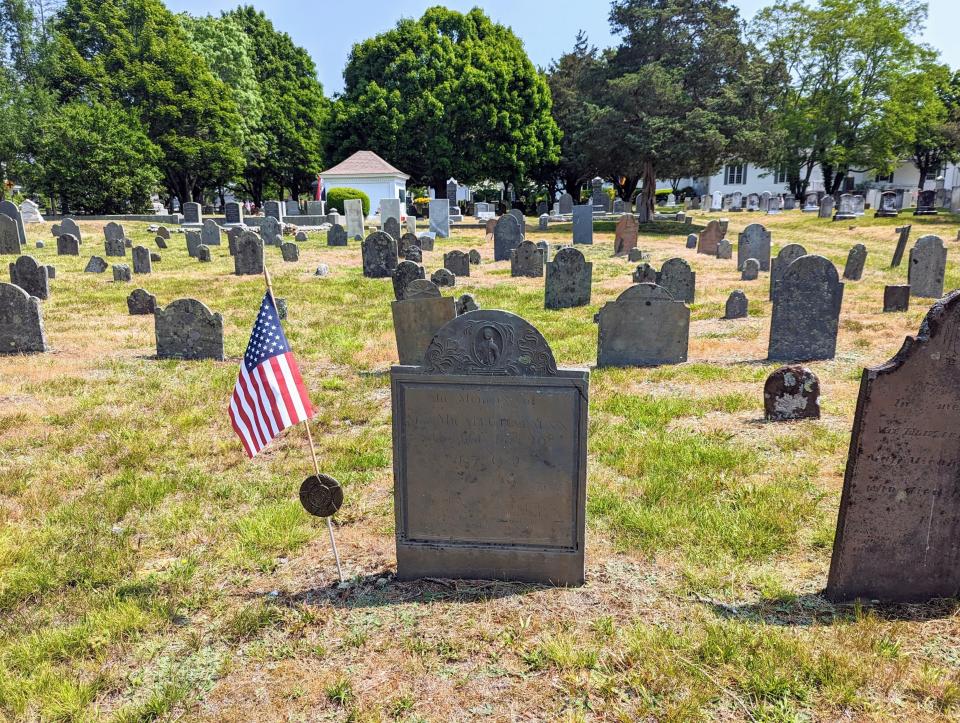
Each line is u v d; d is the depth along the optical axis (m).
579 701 3.35
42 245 27.50
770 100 40.91
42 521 5.49
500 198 73.75
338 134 52.12
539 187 65.56
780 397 7.36
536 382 4.15
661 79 36.12
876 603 4.06
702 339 11.80
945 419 3.75
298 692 3.49
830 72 50.50
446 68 50.56
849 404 7.79
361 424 7.95
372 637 3.91
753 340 11.60
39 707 3.43
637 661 3.58
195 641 3.91
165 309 10.82
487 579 4.51
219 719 3.34
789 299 9.91
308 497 4.54
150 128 48.03
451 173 50.84
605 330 10.09
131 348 11.80
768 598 4.16
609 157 39.34
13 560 4.87
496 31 55.62
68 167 41.59
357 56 55.47
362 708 3.36
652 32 39.38
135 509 5.73
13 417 7.95
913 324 12.04
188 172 51.31
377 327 13.47
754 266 18.88
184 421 7.90
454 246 30.44
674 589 4.30
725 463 6.23
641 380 9.29
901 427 3.78
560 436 4.20
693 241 29.42
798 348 10.07
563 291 15.35
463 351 4.20
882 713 3.17
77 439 7.35
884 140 48.91
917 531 3.95
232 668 3.69
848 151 50.59
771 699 3.29
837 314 9.89
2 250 24.66
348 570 4.71
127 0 48.09
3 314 11.15
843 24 47.91
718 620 3.93
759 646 3.63
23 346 11.29
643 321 10.02
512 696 3.40
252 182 62.38
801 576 4.40
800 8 50.25
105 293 17.78
